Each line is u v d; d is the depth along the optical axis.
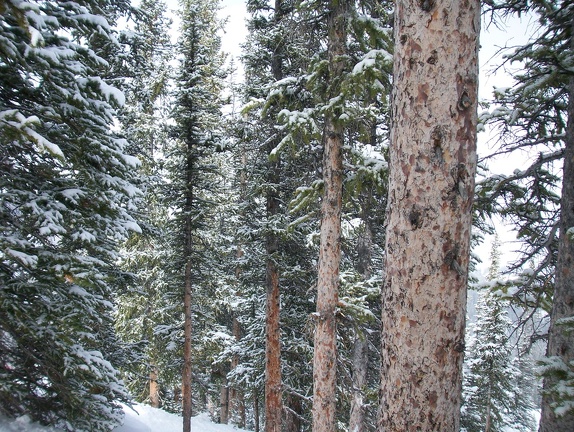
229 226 19.36
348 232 9.80
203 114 12.60
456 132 2.83
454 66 2.85
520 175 6.70
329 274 7.22
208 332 17.12
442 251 2.81
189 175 13.16
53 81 5.66
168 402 23.22
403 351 2.87
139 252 15.89
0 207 5.47
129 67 10.34
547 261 6.56
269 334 11.48
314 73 7.33
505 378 23.84
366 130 7.56
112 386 7.62
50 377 6.16
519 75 6.68
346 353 11.73
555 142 6.63
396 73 3.12
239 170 12.53
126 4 9.23
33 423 6.39
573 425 4.93
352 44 8.49
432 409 2.77
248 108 7.96
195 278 13.71
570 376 3.84
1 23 4.82
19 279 5.82
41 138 4.66
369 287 9.32
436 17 2.88
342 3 7.19
